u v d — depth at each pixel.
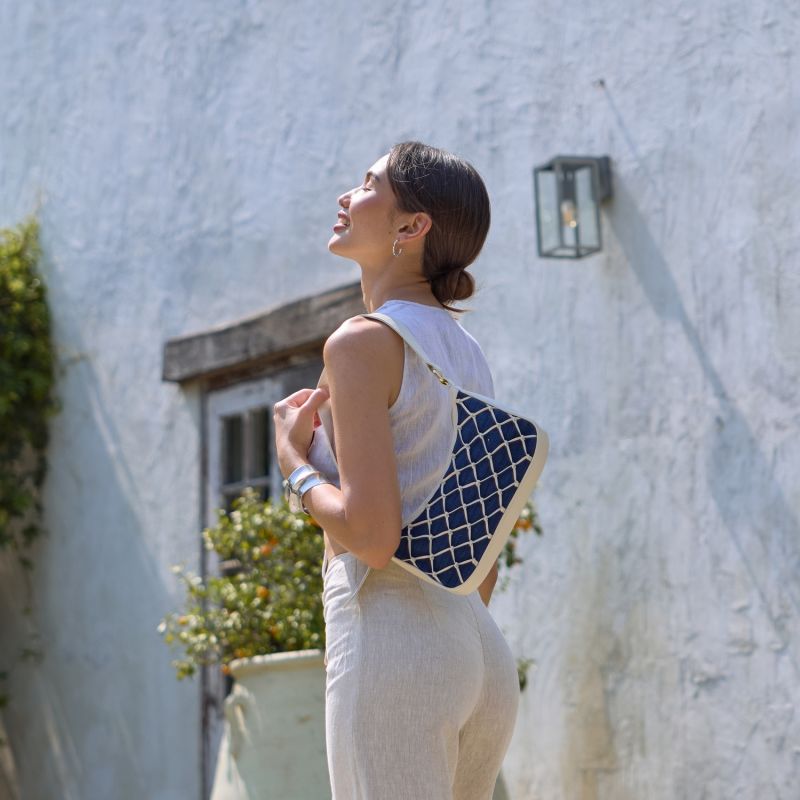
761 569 4.28
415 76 5.79
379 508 2.28
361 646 2.32
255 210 6.60
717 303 4.48
